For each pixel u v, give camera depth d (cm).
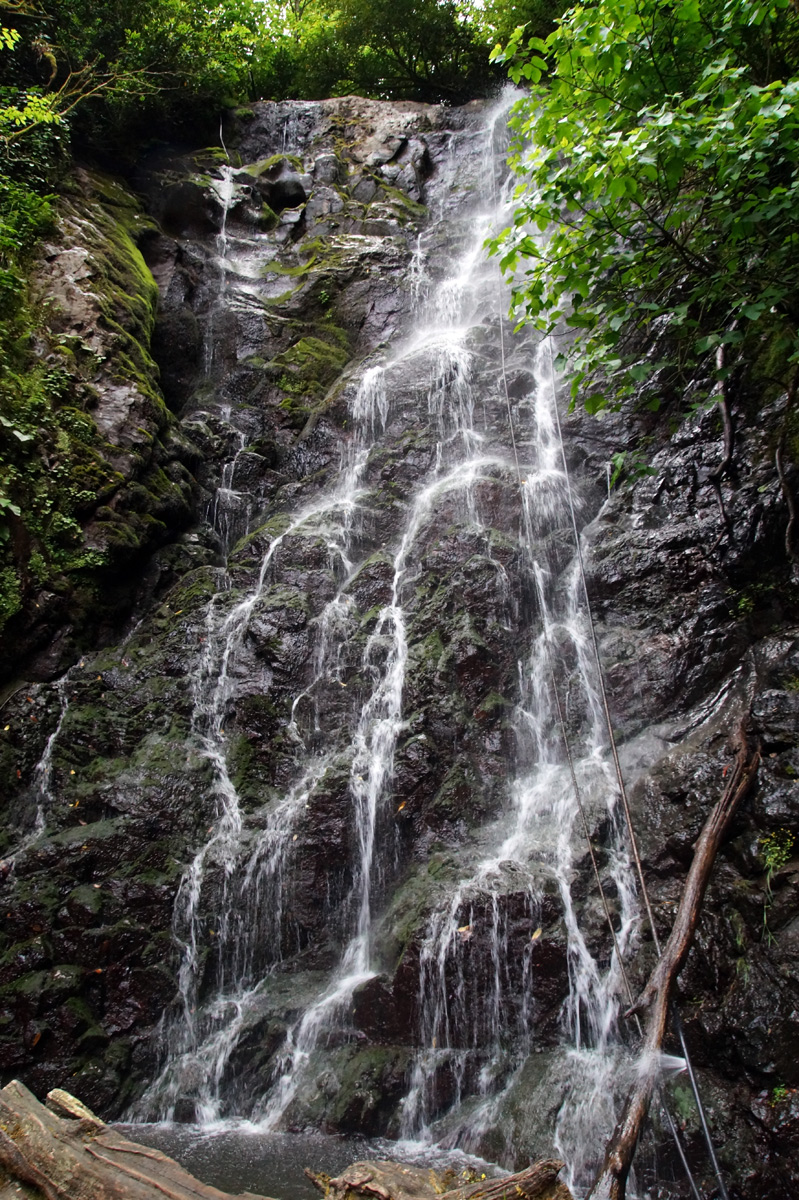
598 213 482
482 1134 430
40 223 866
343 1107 455
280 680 694
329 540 790
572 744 604
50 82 1003
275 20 1598
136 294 941
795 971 396
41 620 703
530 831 556
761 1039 389
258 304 1086
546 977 471
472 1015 476
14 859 580
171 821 610
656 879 482
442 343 957
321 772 637
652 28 457
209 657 720
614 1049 439
